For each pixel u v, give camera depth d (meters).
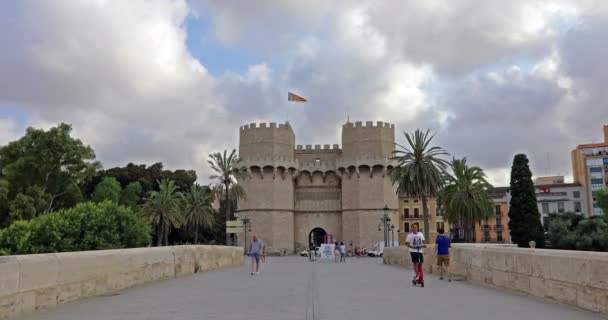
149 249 17.05
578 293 10.11
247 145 88.75
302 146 94.62
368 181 87.44
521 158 65.56
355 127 89.12
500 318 8.95
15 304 9.26
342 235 88.88
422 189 49.09
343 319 8.88
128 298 12.28
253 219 86.81
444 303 11.20
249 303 11.33
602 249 67.06
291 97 85.75
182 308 10.42
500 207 108.88
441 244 18.41
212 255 26.34
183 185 102.31
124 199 87.88
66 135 72.50
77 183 75.19
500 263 14.52
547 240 72.12
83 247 36.44
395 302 11.43
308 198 92.38
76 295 11.64
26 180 69.75
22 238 36.22
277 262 46.84
